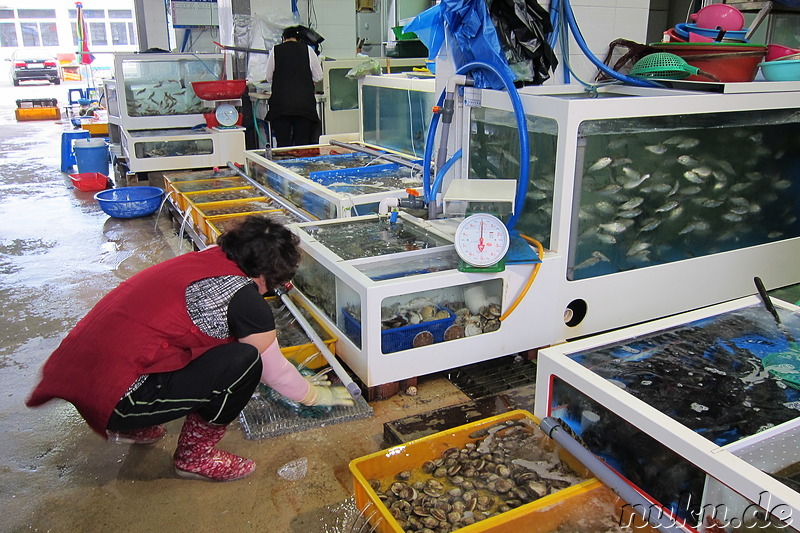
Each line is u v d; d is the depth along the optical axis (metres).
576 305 2.81
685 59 3.15
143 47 9.09
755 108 2.93
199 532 1.84
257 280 1.94
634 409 1.60
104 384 1.75
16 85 17.33
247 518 1.89
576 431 1.88
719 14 3.31
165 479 2.08
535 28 3.03
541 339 2.72
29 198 5.87
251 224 1.91
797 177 3.42
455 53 3.10
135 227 4.95
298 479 2.06
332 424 2.33
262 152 4.95
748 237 3.37
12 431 2.34
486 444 1.86
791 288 3.50
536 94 3.10
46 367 1.84
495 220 2.42
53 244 4.54
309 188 3.72
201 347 1.85
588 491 1.58
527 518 1.52
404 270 2.54
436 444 1.83
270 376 1.98
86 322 1.84
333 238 2.90
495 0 2.95
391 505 1.64
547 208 2.79
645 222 2.94
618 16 3.60
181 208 4.54
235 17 6.24
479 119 3.08
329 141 5.32
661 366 1.83
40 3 18.98
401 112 4.58
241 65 6.62
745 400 1.65
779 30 4.16
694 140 2.94
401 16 7.50
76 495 2.00
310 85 5.55
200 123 6.33
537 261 2.54
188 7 7.77
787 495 1.26
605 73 3.31
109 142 7.64
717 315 2.15
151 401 1.79
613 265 2.88
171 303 1.80
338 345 2.61
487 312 2.60
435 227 2.91
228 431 2.31
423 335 2.46
